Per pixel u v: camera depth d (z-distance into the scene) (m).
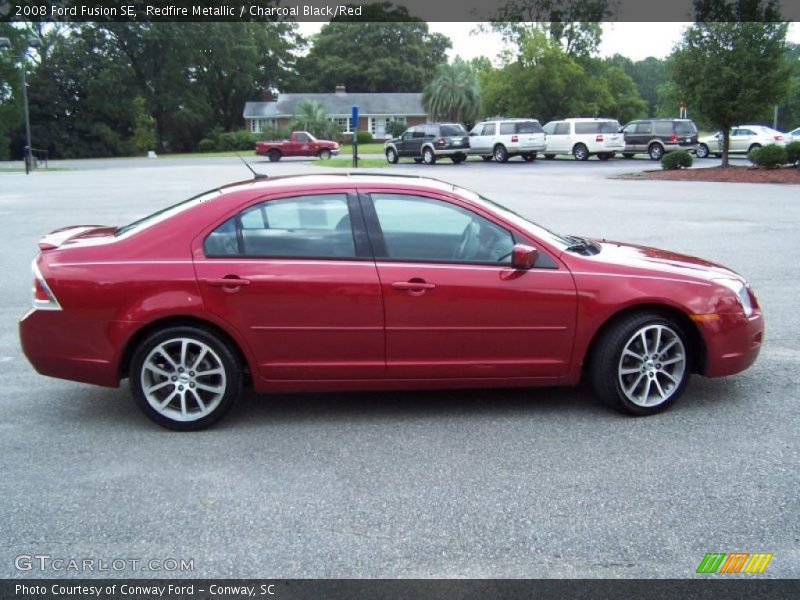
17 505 3.73
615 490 3.86
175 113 71.06
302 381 4.74
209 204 4.75
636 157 40.53
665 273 4.86
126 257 4.63
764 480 3.95
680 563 3.21
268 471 4.12
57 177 31.36
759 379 5.60
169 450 4.42
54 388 5.59
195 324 4.63
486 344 4.75
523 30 53.31
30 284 9.10
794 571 3.15
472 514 3.62
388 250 4.72
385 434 4.64
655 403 4.89
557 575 3.13
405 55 86.75
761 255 10.55
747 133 34.81
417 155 36.19
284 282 4.58
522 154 36.97
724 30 25.00
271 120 76.00
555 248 4.82
